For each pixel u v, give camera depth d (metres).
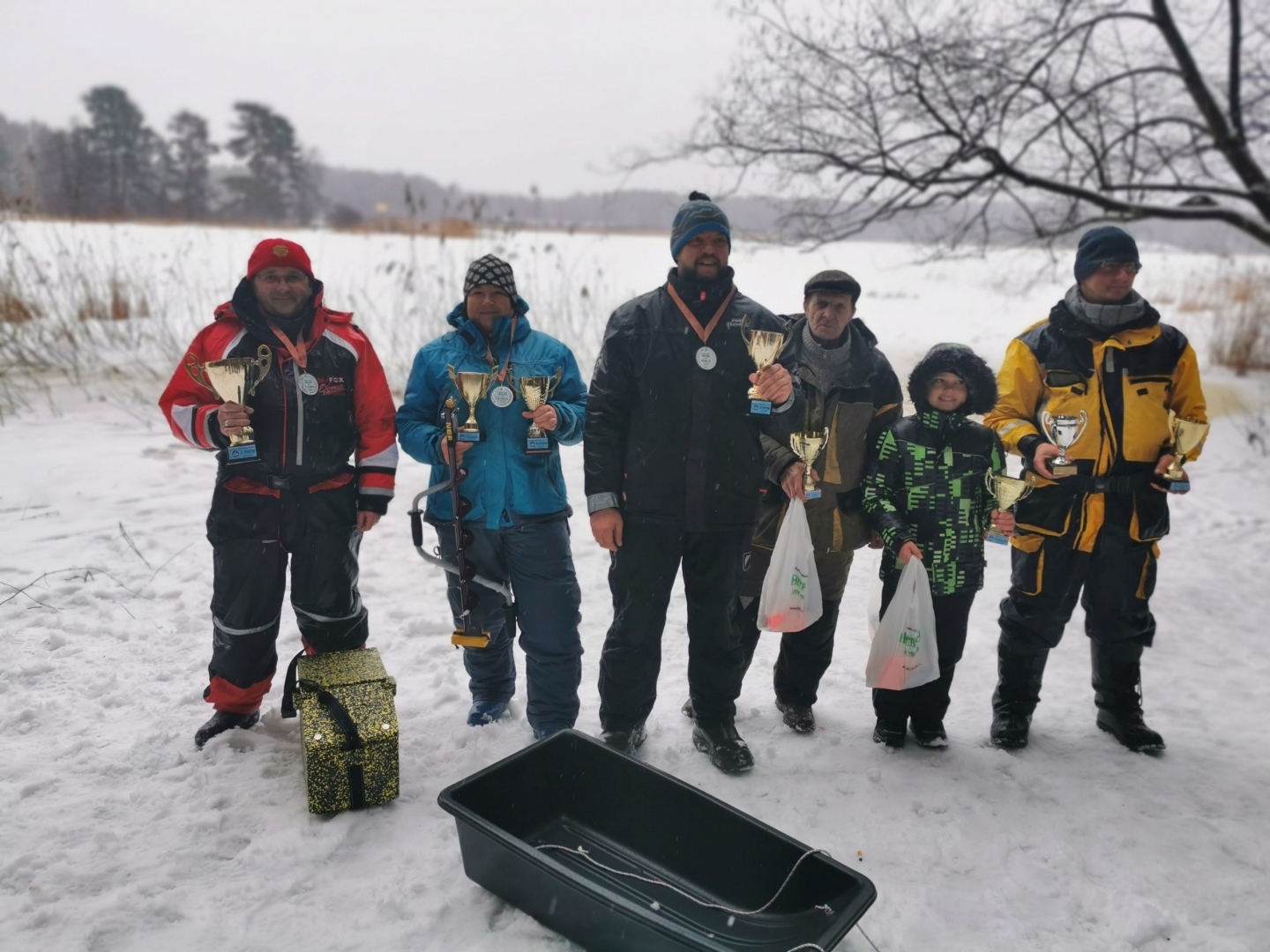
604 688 3.28
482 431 3.22
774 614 3.16
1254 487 7.15
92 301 10.45
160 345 9.45
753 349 2.92
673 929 2.13
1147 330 3.30
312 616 3.32
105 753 3.16
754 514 3.19
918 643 3.18
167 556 4.95
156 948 2.30
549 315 10.59
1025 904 2.60
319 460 3.15
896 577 3.34
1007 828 2.96
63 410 7.70
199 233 24.09
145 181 62.69
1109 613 3.43
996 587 5.24
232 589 3.17
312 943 2.34
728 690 3.31
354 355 3.22
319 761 2.79
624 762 2.79
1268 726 3.70
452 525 3.29
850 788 3.16
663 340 3.07
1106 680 3.54
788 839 2.51
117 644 3.99
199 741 3.24
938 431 3.27
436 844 2.75
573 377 3.43
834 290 3.26
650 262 20.48
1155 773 3.32
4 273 9.99
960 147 8.88
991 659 4.33
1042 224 9.50
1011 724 3.50
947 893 2.64
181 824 2.78
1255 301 12.97
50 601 4.33
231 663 3.24
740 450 3.11
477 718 3.48
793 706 3.58
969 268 23.73
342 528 3.26
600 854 2.76
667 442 3.08
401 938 2.37
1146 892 2.66
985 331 14.05
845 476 3.37
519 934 2.40
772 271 17.70
